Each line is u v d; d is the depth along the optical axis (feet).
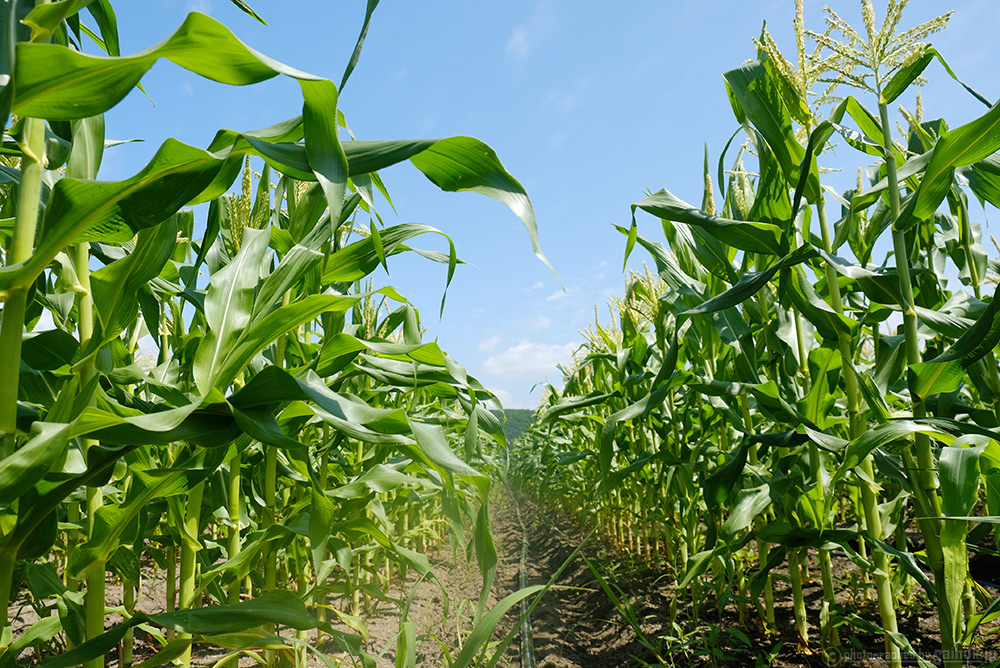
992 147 5.42
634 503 14.92
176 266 7.38
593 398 10.02
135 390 7.02
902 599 8.52
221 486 6.59
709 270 8.39
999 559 9.81
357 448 10.00
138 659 8.42
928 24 5.86
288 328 3.94
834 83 6.62
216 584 5.87
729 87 7.43
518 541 24.82
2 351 2.99
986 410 6.74
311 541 4.63
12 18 3.06
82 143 4.23
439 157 3.43
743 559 10.28
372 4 3.10
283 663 6.46
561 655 10.10
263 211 6.48
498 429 5.76
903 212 5.99
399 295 5.67
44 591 4.58
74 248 4.30
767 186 7.41
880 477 8.29
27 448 2.64
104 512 3.77
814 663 7.52
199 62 2.89
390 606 12.42
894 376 6.52
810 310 6.52
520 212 3.24
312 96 3.02
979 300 6.68
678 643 8.09
